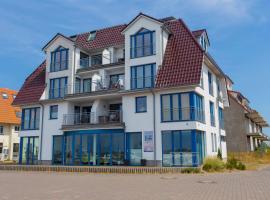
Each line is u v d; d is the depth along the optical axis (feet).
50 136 98.84
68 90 98.37
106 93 89.30
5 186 43.80
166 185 43.27
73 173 66.69
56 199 32.37
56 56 103.91
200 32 95.50
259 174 60.59
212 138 91.35
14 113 147.64
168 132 79.41
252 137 155.43
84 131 91.91
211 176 56.44
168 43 88.02
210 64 91.56
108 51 98.53
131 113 85.25
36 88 104.94
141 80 85.71
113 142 87.71
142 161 80.23
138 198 32.37
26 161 102.68
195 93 79.25
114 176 58.13
